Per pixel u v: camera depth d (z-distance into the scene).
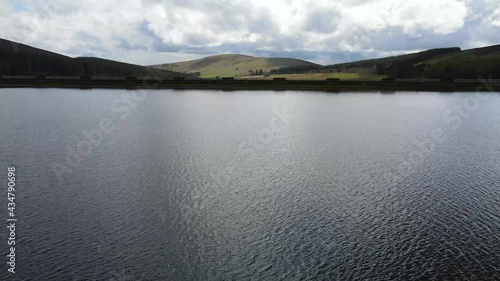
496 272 12.86
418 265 13.27
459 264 13.33
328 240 14.98
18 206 17.73
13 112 47.25
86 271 12.70
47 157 26.19
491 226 16.25
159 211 17.44
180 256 13.70
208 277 12.51
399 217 17.12
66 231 15.37
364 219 16.89
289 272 12.85
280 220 16.72
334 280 12.44
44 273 12.53
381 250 14.27
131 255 13.70
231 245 14.52
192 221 16.48
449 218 17.05
